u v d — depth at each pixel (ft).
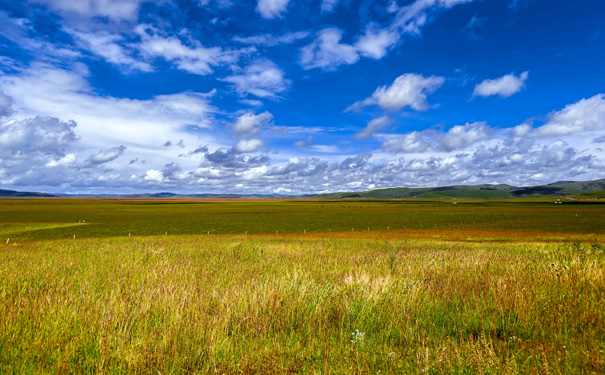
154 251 41.86
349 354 11.12
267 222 253.44
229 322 14.01
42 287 19.90
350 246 76.33
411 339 11.82
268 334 13.12
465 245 88.69
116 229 188.65
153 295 17.16
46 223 225.35
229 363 10.68
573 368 9.26
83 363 10.76
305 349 11.52
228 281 23.08
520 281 18.70
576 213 362.74
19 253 44.86
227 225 224.12
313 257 39.19
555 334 11.41
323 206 638.53
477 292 18.20
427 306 15.99
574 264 21.40
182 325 13.29
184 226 212.84
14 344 11.37
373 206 637.71
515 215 340.39
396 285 19.29
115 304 15.34
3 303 15.14
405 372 9.76
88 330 12.66
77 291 18.81
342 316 14.87
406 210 472.44
